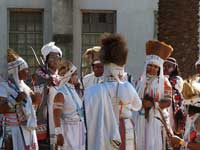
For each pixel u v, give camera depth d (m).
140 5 24.02
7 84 10.96
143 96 11.50
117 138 8.70
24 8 23.67
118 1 24.05
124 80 9.20
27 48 23.80
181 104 11.87
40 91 11.66
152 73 11.52
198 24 21.62
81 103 11.09
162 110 11.54
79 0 23.70
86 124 8.80
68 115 10.97
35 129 11.16
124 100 8.90
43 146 11.58
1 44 23.52
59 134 10.70
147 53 11.62
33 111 11.00
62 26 22.97
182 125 11.86
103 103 8.78
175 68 12.88
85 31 23.86
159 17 21.17
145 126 11.47
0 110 10.89
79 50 23.73
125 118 9.00
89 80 12.17
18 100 10.90
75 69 11.04
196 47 21.45
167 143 11.45
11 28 23.72
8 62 11.05
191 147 9.84
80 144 11.04
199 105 9.77
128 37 24.06
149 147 11.39
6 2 23.59
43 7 23.70
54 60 11.98
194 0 21.23
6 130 10.95
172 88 12.36
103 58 8.99
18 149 10.96
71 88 11.05
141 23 24.05
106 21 24.17
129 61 24.05
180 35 20.97
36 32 23.83
